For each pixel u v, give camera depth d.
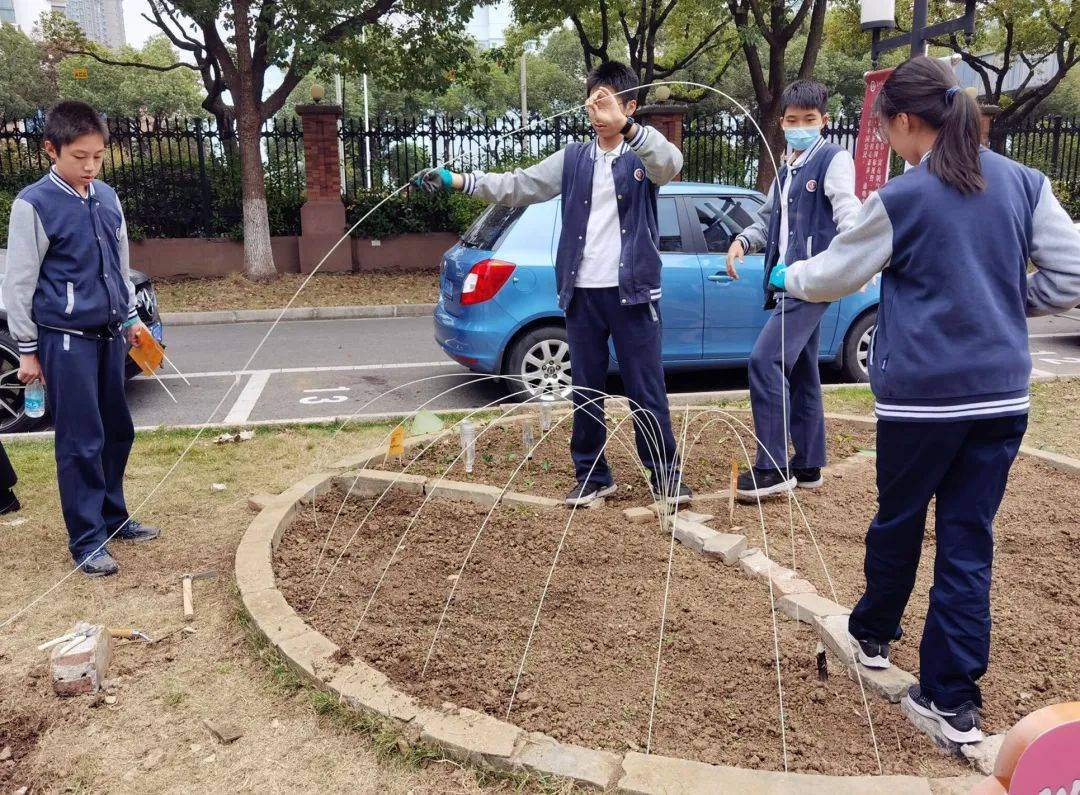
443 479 4.62
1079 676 2.91
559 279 4.12
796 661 3.00
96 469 3.84
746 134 16.81
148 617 3.44
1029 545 3.95
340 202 15.52
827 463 4.89
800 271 2.60
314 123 15.16
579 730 2.64
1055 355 9.27
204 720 2.76
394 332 11.24
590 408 4.23
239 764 2.57
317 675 2.87
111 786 2.50
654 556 3.80
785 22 16.86
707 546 3.79
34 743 2.71
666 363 7.07
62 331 3.68
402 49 15.54
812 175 4.12
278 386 7.99
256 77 14.46
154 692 2.93
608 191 3.97
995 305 2.35
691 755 2.53
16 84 41.22
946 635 2.48
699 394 6.68
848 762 2.49
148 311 7.31
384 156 16.31
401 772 2.49
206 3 13.20
